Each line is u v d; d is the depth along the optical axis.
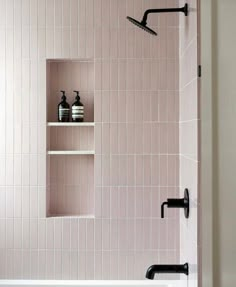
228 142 0.71
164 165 3.04
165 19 3.04
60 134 3.16
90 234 3.04
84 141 3.16
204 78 0.91
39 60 3.06
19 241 3.05
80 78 3.17
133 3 3.04
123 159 3.04
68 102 3.18
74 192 3.15
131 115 3.04
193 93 2.26
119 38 3.05
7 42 3.06
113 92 3.05
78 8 3.05
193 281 2.18
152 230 3.03
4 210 3.05
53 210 3.15
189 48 2.43
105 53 3.05
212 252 0.82
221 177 0.76
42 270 3.04
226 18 0.72
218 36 0.78
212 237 0.82
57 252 3.04
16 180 3.05
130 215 3.04
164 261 3.02
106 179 3.04
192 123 2.30
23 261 3.05
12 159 3.05
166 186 3.03
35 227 3.04
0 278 3.05
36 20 3.06
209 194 0.86
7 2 3.06
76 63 3.17
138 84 3.04
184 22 2.70
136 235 3.03
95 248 3.04
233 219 0.68
